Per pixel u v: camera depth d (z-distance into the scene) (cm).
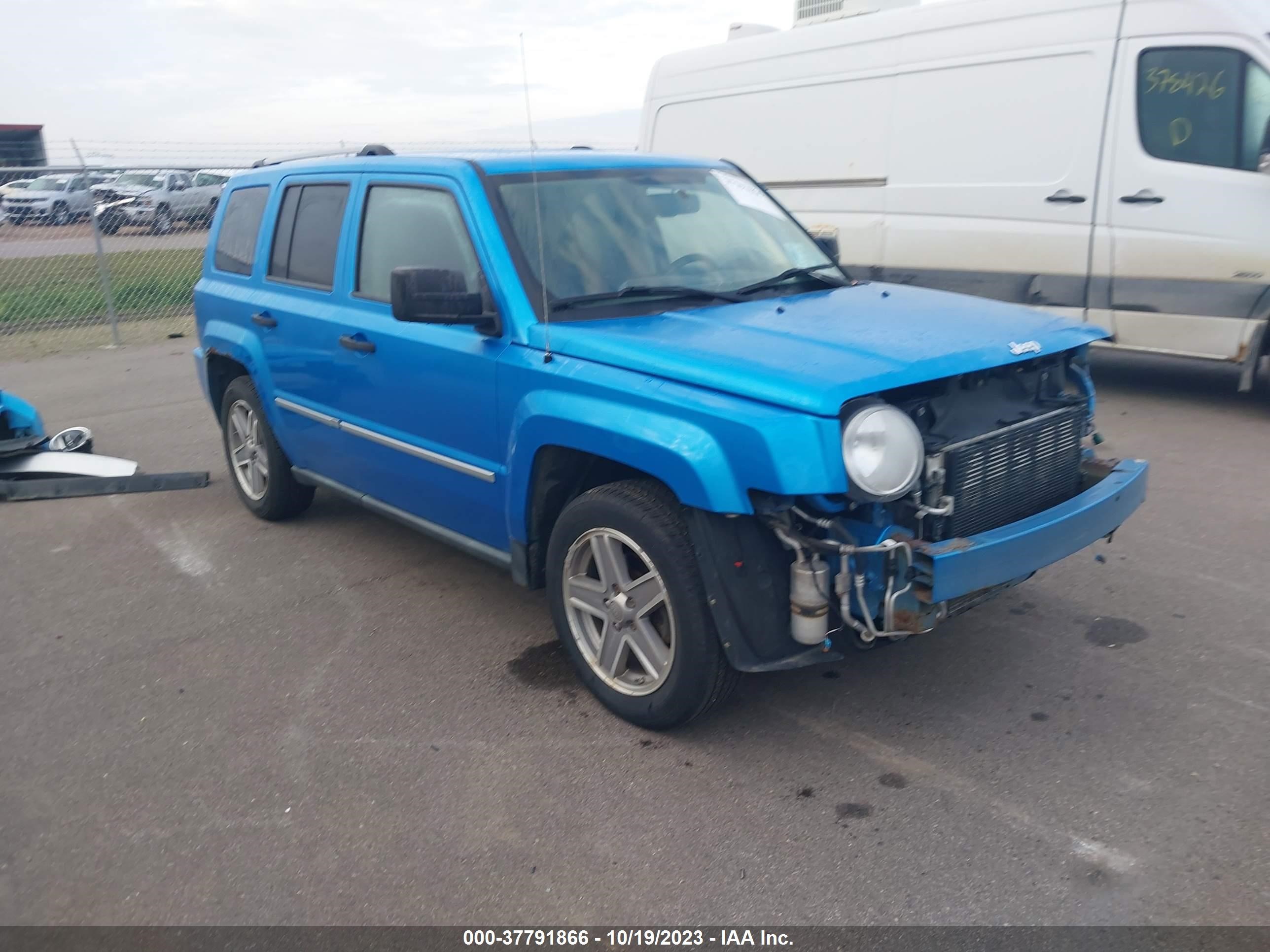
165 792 335
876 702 374
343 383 473
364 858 299
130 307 1471
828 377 300
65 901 286
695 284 411
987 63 799
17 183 1802
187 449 788
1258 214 684
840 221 916
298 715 381
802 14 990
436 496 437
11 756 360
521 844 302
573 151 462
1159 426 719
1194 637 412
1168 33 707
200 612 477
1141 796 313
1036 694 375
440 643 437
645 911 273
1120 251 750
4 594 507
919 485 310
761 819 309
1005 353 333
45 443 723
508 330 381
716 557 314
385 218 453
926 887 278
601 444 336
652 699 351
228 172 1267
